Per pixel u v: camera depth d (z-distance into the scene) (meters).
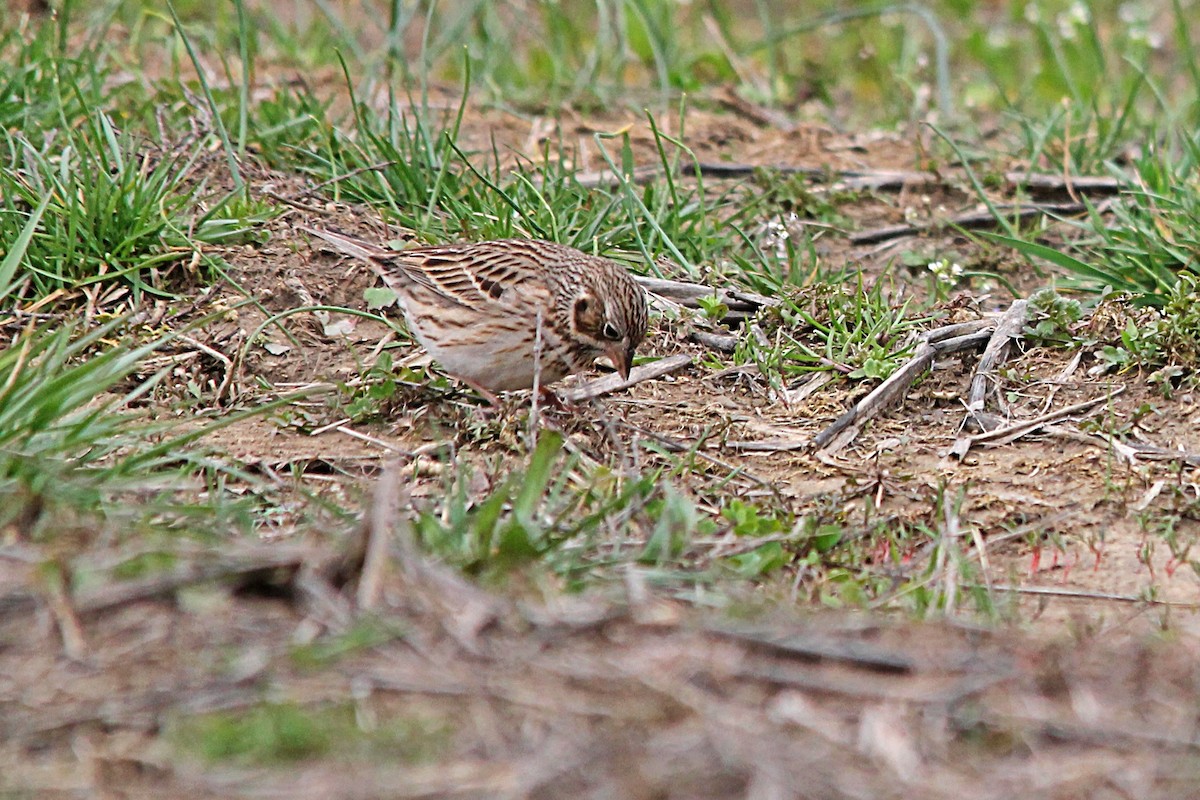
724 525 9.88
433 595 7.49
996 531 10.27
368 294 12.88
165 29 18.81
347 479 10.59
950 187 16.25
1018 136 17.88
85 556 7.73
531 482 8.70
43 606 7.34
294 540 8.56
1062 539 10.14
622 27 19.53
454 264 11.73
